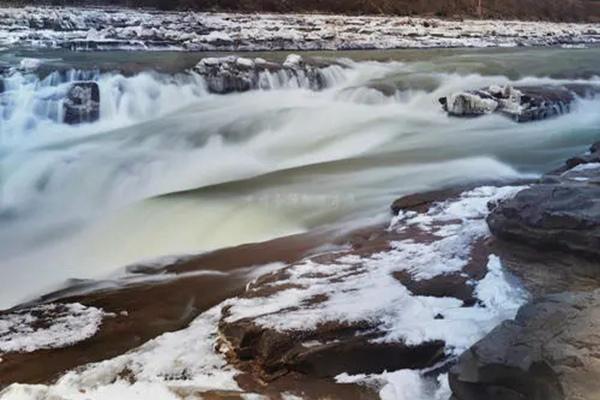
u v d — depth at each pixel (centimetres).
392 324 421
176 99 1093
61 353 457
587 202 501
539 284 465
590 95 1270
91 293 569
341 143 1043
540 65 1541
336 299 456
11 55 1212
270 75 1196
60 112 962
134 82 1063
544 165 927
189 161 938
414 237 584
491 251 524
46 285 600
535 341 320
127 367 410
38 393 375
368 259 535
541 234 498
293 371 395
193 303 537
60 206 808
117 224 742
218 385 383
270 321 417
